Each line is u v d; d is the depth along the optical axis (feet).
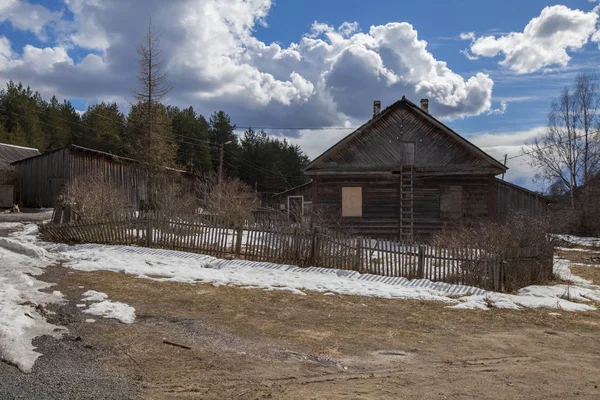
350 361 20.86
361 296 35.14
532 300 34.83
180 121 224.74
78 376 17.44
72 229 50.78
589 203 114.42
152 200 102.58
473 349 23.41
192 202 79.97
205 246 47.44
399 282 39.86
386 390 17.47
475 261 39.06
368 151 77.71
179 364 19.38
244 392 16.76
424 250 40.75
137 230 49.39
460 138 75.05
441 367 20.42
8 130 208.23
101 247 47.39
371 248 42.65
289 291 35.50
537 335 26.55
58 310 26.13
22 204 111.86
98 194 56.80
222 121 247.09
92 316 25.63
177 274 38.52
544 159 137.28
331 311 30.42
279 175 256.73
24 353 19.19
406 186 74.79
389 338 24.89
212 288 35.01
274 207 131.34
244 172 251.39
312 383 17.93
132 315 26.43
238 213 77.30
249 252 46.24
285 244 45.16
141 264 41.09
